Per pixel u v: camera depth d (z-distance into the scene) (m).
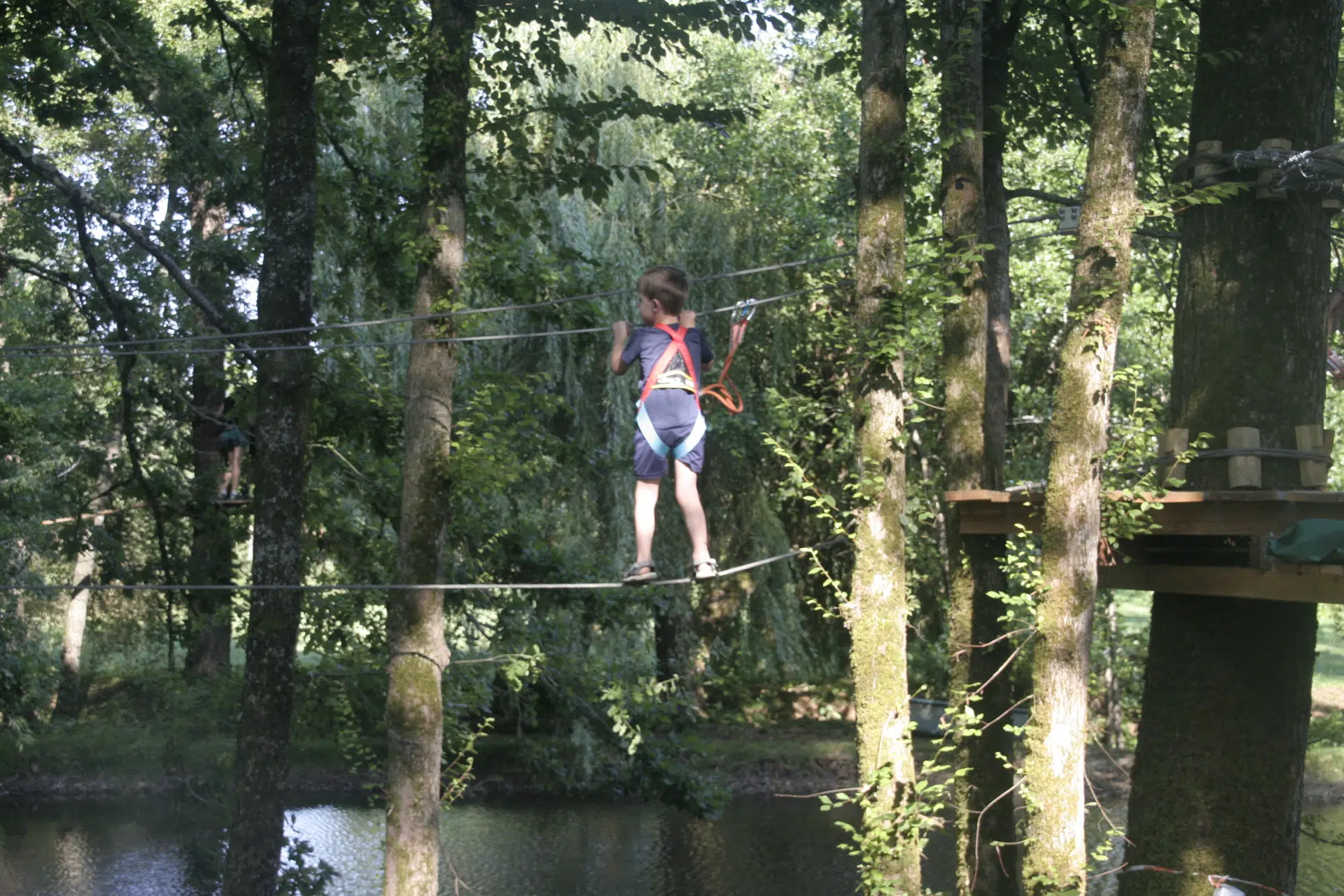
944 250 7.90
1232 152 9.12
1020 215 25.08
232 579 16.16
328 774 24.64
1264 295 9.01
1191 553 8.34
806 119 25.30
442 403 9.93
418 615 9.80
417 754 9.70
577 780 17.36
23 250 16.91
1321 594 6.62
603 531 20.70
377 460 14.89
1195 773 8.90
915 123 13.92
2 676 16.73
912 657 26.94
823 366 24.58
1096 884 16.59
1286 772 8.84
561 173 13.07
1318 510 6.98
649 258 22.36
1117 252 7.58
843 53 14.08
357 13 12.99
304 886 13.55
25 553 18.59
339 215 15.00
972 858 9.44
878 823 7.22
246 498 16.19
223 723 15.71
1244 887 8.65
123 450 20.61
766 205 23.97
